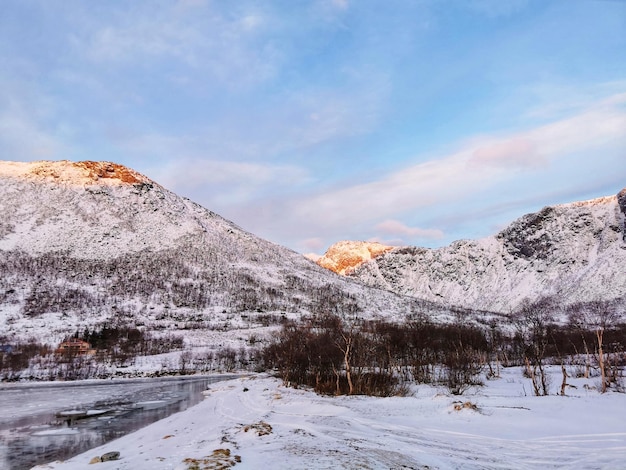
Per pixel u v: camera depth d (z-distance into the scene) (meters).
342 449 16.80
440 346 77.81
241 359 120.31
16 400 53.88
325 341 65.44
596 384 44.25
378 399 35.69
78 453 24.81
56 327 154.25
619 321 119.31
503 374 66.31
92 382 82.56
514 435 20.44
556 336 86.44
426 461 15.55
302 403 35.03
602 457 16.05
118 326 158.38
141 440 25.98
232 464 13.84
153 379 90.19
